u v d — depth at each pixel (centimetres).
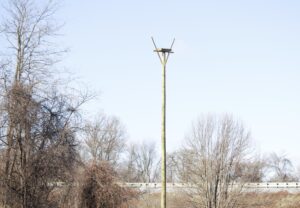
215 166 5594
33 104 2833
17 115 2780
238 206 5566
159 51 2842
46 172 2869
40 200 2862
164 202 2773
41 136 2873
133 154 10556
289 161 10906
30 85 2866
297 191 6538
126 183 3625
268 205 6069
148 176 10506
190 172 5719
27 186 2819
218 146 5656
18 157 2830
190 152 5766
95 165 3294
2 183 2752
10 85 2816
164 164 2808
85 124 3112
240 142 5719
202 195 5569
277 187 6562
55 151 2878
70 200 3105
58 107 2964
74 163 3070
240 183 5606
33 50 3028
